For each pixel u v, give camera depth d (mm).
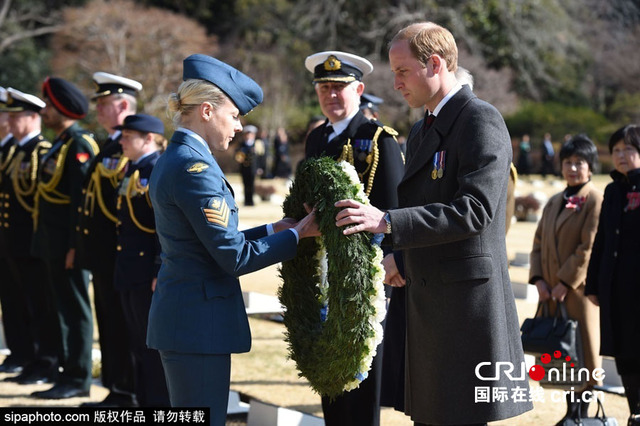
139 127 6309
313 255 4434
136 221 6270
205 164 3936
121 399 6711
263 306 10344
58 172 7332
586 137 6078
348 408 5254
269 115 41375
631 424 5539
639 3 47938
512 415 3873
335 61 5621
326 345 4062
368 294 3908
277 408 5957
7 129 8773
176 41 36406
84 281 7270
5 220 8188
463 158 3789
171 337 3949
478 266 3822
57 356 7863
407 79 3934
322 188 4059
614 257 5539
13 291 8398
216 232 3855
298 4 41844
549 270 6078
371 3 41062
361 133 5617
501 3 41062
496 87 39406
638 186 5539
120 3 35906
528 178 38094
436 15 40125
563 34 43406
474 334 3824
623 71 44656
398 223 3715
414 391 3996
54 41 36750
